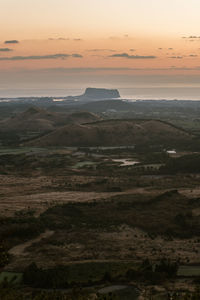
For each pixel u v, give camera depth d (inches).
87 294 2196.1
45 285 2404.0
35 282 2436.0
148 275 2490.2
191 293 2187.5
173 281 2444.6
